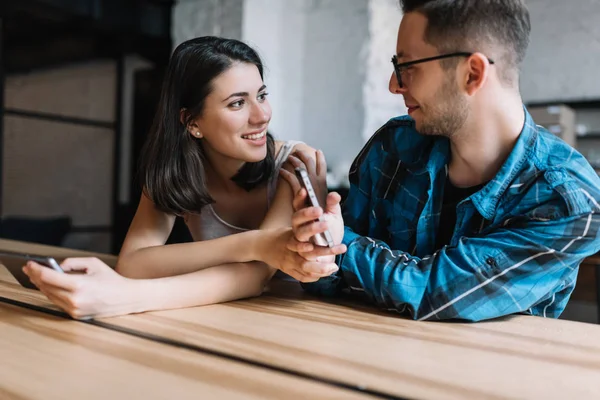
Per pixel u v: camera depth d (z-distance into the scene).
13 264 1.41
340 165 3.12
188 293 0.87
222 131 1.11
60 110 3.83
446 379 0.55
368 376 0.55
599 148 3.80
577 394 0.52
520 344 0.69
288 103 3.50
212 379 0.53
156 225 1.17
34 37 3.57
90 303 0.77
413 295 0.85
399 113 3.39
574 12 3.88
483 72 0.85
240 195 1.30
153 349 0.63
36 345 0.64
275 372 0.56
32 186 3.79
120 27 3.40
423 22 0.86
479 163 0.96
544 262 0.86
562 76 3.92
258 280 0.97
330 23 3.32
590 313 2.88
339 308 0.91
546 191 0.88
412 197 1.09
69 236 3.92
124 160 4.14
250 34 3.29
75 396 0.48
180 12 3.50
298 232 0.84
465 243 0.90
